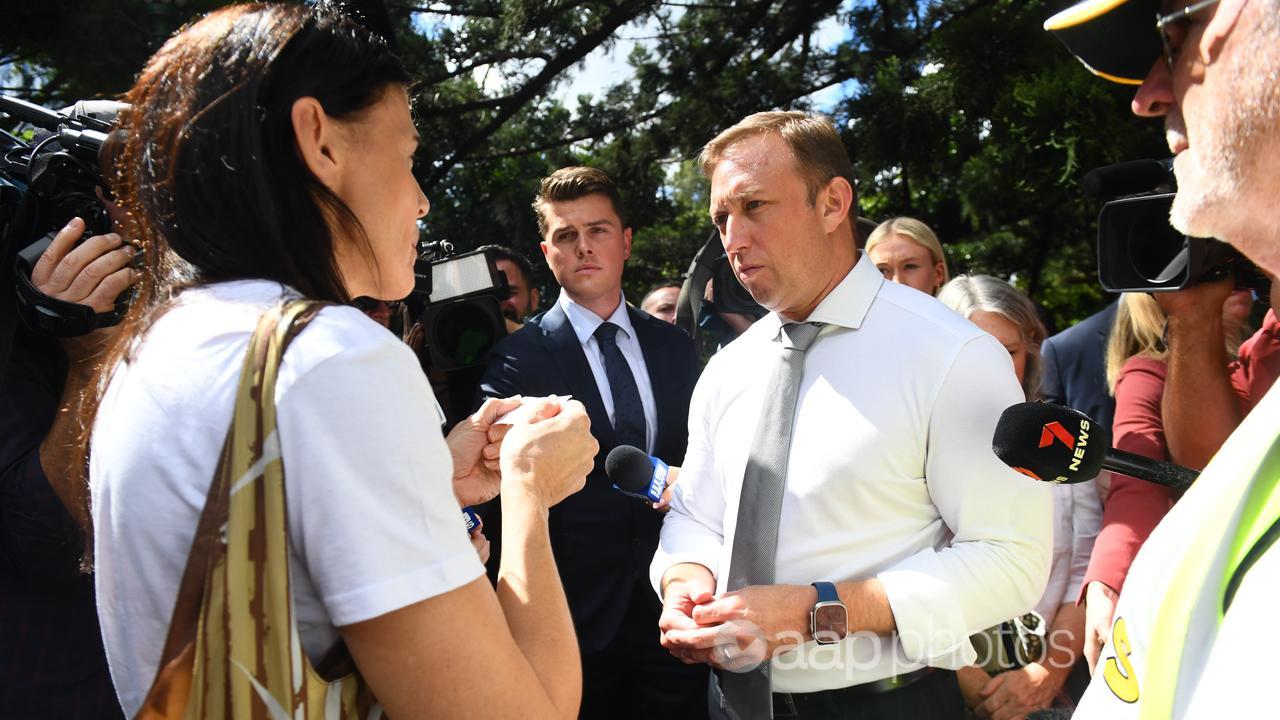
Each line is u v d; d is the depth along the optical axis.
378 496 0.96
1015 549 1.84
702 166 2.21
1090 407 3.07
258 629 0.94
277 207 1.08
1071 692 2.58
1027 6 7.14
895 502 1.92
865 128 7.27
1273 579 0.78
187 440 0.99
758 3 8.14
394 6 7.45
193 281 1.10
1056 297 9.68
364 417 0.97
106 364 1.14
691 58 8.30
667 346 3.26
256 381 0.97
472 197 8.76
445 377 3.17
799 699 1.93
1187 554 0.89
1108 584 2.28
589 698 2.99
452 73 7.75
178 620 0.97
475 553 1.03
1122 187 1.77
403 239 1.21
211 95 1.08
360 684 1.02
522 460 1.27
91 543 1.25
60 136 1.74
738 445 2.11
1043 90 6.16
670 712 2.96
